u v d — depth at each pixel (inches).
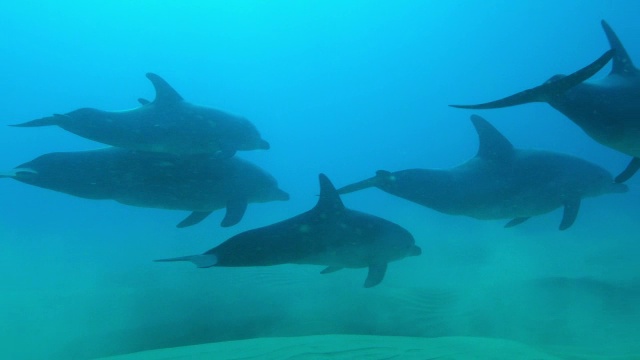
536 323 291.9
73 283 435.8
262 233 262.1
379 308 332.2
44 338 291.3
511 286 373.7
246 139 414.9
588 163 389.1
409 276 437.4
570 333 271.6
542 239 620.7
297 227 271.0
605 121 265.1
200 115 391.2
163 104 384.5
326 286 397.7
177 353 223.9
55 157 377.1
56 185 378.0
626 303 315.6
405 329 293.7
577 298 331.9
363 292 374.3
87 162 379.9
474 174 365.1
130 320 322.0
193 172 405.4
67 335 293.7
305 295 371.2
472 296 354.3
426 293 366.9
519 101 211.2
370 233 298.5
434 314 319.9
